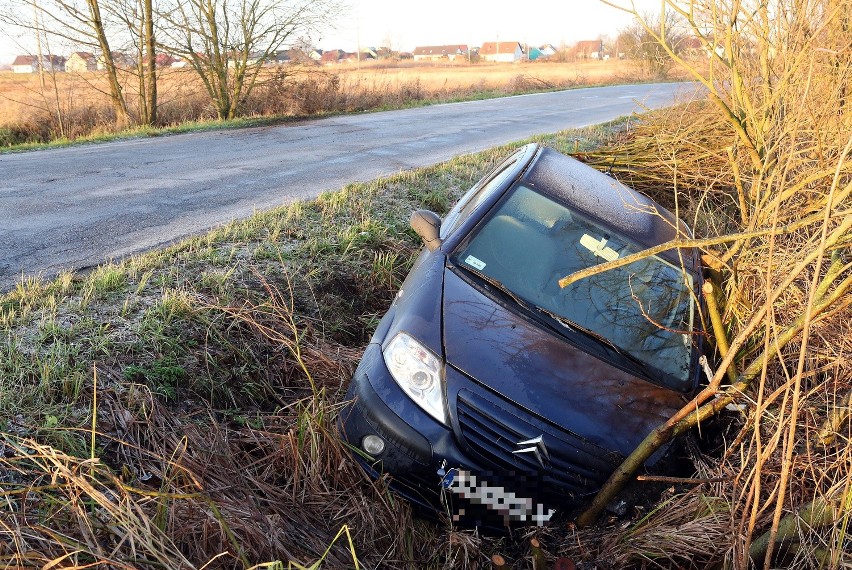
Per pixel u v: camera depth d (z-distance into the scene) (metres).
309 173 10.39
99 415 3.54
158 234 6.78
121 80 17.45
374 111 21.39
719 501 3.04
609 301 4.05
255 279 5.47
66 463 2.69
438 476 3.30
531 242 4.36
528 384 3.44
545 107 24.52
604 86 37.50
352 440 3.51
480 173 10.34
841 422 3.00
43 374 3.67
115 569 2.35
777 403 3.47
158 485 3.23
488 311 3.81
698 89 7.51
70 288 5.02
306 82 20.11
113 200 8.12
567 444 3.29
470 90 31.28
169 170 10.23
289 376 4.61
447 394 3.37
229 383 4.30
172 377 4.06
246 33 17.86
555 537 3.30
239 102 19.05
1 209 7.43
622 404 3.49
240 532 2.76
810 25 4.64
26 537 2.47
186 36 17.34
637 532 3.11
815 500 2.70
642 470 3.36
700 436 3.60
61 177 9.33
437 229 4.51
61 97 17.83
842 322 3.72
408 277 4.48
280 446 3.65
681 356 3.85
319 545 3.04
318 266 5.97
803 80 4.55
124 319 4.52
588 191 5.03
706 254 3.75
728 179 7.17
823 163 4.01
